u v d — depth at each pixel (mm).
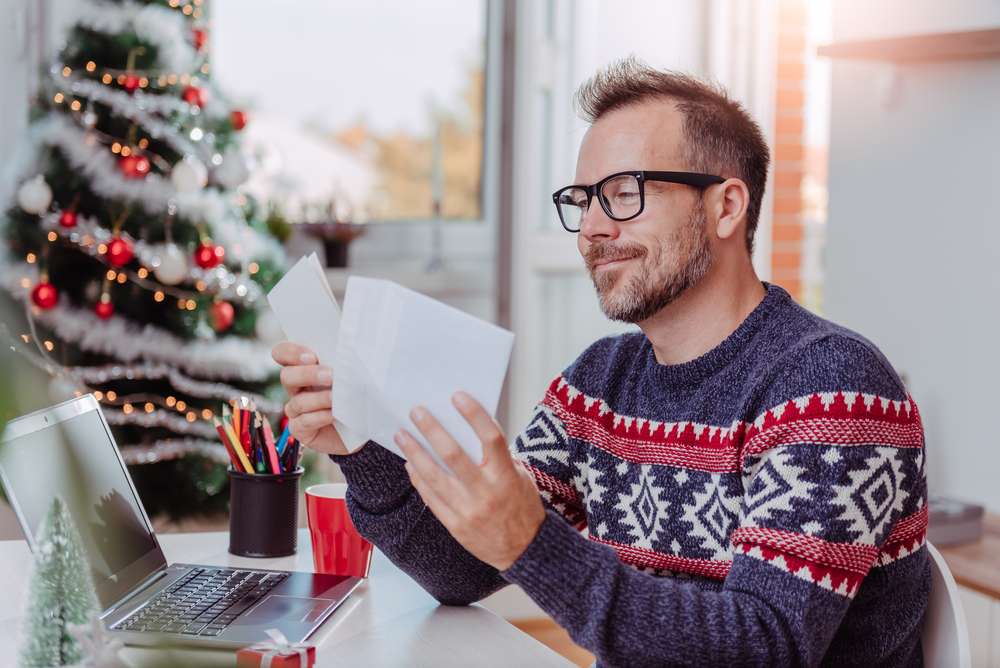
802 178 4766
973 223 2600
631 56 1394
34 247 3043
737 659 1046
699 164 1298
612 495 1384
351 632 1255
